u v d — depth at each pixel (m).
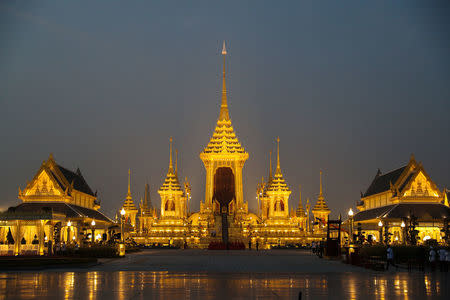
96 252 72.25
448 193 118.25
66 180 110.56
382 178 126.25
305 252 98.44
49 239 70.38
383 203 118.06
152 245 125.12
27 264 51.78
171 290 34.28
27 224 68.31
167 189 135.25
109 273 47.25
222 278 42.47
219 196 141.88
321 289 35.16
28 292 33.31
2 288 35.44
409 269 52.72
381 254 60.94
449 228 83.25
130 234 128.12
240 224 131.62
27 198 107.75
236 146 143.50
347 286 37.00
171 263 61.75
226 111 147.50
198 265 58.19
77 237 91.31
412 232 76.88
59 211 104.44
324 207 149.88
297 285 37.38
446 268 51.56
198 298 30.69
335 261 67.06
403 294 32.97
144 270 50.78
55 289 34.84
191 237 127.25
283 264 60.41
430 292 34.00
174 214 134.75
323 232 137.25
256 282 39.31
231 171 143.88
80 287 35.94
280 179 139.38
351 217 64.31
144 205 152.62
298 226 148.75
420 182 110.12
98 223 112.00
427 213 104.25
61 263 53.53
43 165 108.50
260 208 146.88
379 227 100.75
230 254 88.31
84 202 119.56
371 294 32.88
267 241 128.50
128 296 31.50
